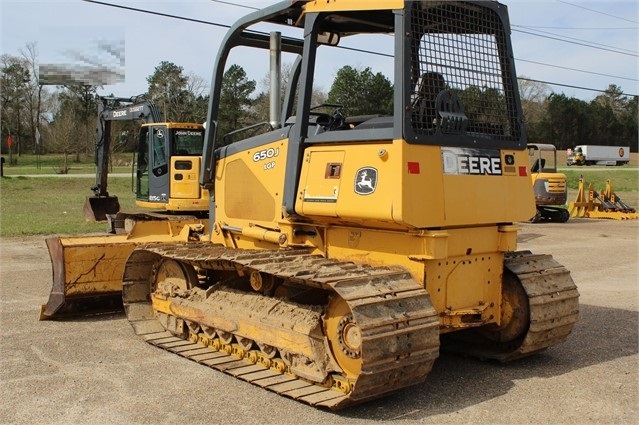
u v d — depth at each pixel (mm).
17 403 5172
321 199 5613
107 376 5859
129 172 43531
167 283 7266
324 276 4934
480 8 5797
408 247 5289
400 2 5207
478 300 5773
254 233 6520
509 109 6020
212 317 6422
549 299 5965
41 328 7617
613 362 6367
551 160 23766
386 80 17609
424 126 5242
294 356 5520
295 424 4742
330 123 6055
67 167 44375
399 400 5266
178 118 40688
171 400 5246
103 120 16656
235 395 5359
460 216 5383
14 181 32312
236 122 41562
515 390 5531
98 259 8125
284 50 7273
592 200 25766
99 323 7910
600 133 76438
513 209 5879
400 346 4641
